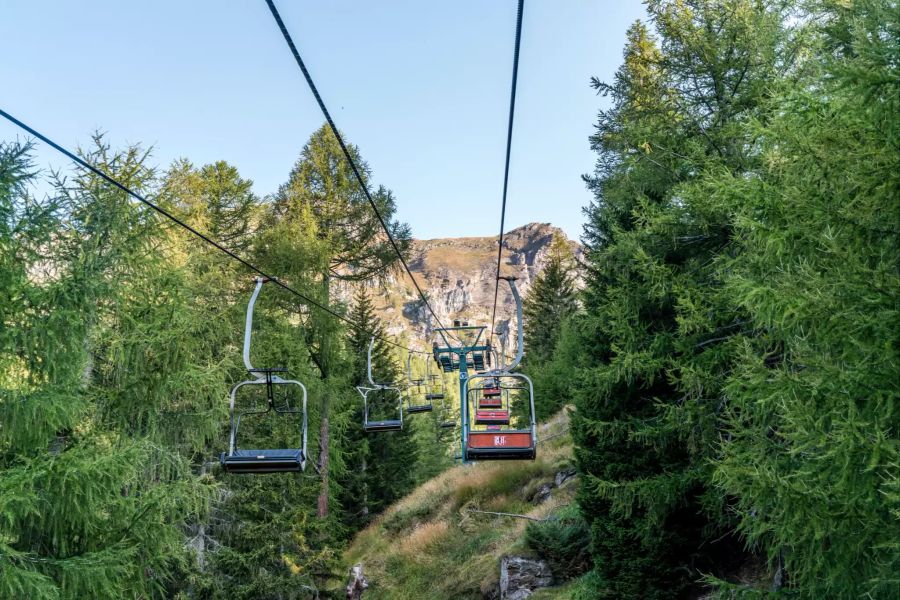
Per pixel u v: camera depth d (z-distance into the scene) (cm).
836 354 584
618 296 1214
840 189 593
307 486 1922
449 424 2311
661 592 1196
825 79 558
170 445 1234
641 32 2172
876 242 565
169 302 1205
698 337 1103
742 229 919
